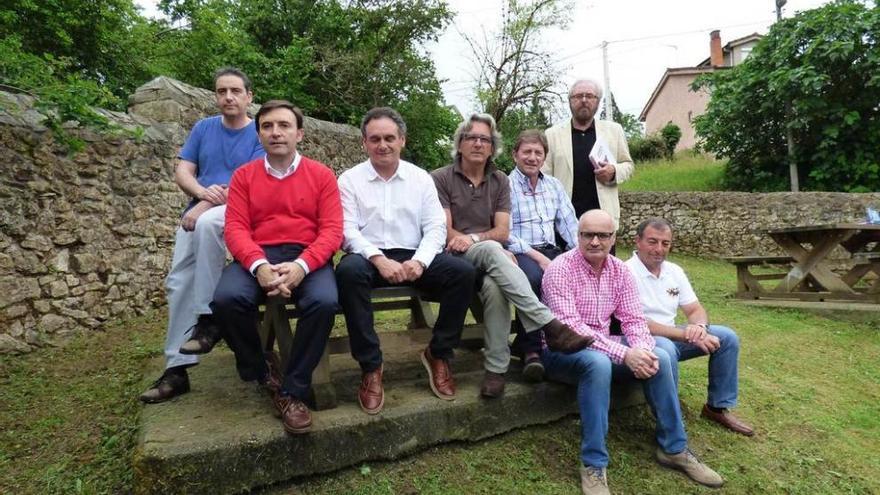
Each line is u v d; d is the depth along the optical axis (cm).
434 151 1316
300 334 228
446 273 261
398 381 298
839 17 920
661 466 278
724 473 278
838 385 416
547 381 296
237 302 224
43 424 285
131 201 485
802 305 607
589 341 264
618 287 293
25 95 407
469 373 312
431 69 1293
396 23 1234
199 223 258
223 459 214
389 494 234
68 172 429
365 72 1174
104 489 229
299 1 1163
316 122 858
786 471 289
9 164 389
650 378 272
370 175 278
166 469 205
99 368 363
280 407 231
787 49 966
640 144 1636
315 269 240
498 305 269
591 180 392
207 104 597
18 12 715
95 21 795
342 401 262
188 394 272
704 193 975
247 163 276
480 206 311
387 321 463
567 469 266
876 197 865
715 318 569
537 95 1488
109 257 461
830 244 604
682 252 977
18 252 392
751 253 930
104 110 478
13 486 235
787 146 1056
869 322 567
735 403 321
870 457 315
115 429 274
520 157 340
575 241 348
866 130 962
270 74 1063
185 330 269
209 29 982
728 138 1099
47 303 409
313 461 232
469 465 256
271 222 250
